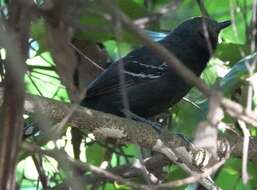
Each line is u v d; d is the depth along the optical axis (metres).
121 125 8.65
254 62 6.09
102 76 11.35
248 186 10.56
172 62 4.09
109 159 10.99
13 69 4.00
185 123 10.98
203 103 10.64
